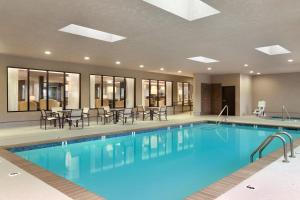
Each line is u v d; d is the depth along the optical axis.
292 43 6.42
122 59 9.33
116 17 4.45
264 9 3.99
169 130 9.45
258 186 2.75
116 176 4.43
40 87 9.65
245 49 7.24
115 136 7.57
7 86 8.65
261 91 14.98
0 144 5.54
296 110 13.59
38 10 4.12
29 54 8.35
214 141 7.67
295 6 3.87
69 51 7.75
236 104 14.19
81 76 10.74
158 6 3.97
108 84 11.96
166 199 3.43
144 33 5.53
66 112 8.79
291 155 4.03
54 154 5.90
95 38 6.07
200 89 14.56
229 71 13.31
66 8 4.03
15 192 2.61
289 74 13.88
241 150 6.48
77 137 6.64
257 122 10.17
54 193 2.59
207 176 4.43
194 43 6.49
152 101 14.28
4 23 4.84
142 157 5.77
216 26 4.96
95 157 5.71
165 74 15.12
